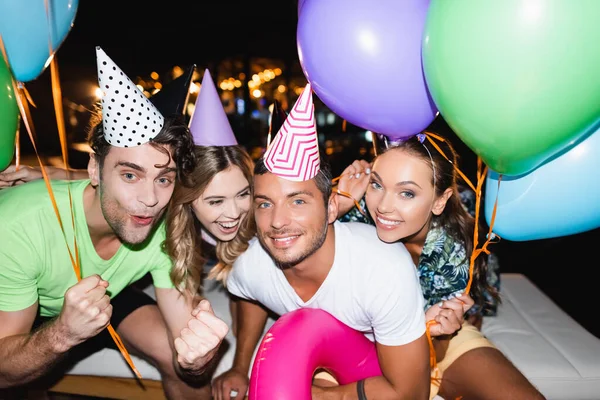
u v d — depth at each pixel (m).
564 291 3.49
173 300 1.94
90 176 1.65
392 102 1.43
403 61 1.36
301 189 1.54
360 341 1.79
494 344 2.14
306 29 1.46
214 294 2.56
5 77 1.39
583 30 1.03
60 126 1.43
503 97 1.12
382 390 1.68
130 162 1.53
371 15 1.36
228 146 1.77
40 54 1.45
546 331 2.25
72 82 5.45
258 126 7.18
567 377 1.95
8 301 1.68
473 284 1.97
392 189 1.63
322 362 1.69
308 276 1.72
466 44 1.11
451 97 1.21
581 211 1.42
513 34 1.05
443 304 1.74
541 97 1.09
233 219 1.80
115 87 1.44
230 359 2.10
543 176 1.41
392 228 1.67
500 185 1.50
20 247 1.65
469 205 2.03
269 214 1.59
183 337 1.58
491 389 1.81
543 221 1.46
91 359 2.12
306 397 1.54
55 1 1.40
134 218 1.62
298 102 1.47
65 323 1.47
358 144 5.94
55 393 2.14
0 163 1.49
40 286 1.80
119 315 2.07
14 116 1.45
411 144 1.61
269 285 1.83
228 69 7.25
